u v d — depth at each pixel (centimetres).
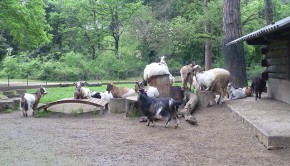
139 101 786
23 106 960
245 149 584
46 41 1734
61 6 3294
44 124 834
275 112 792
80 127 793
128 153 575
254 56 2261
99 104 970
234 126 749
